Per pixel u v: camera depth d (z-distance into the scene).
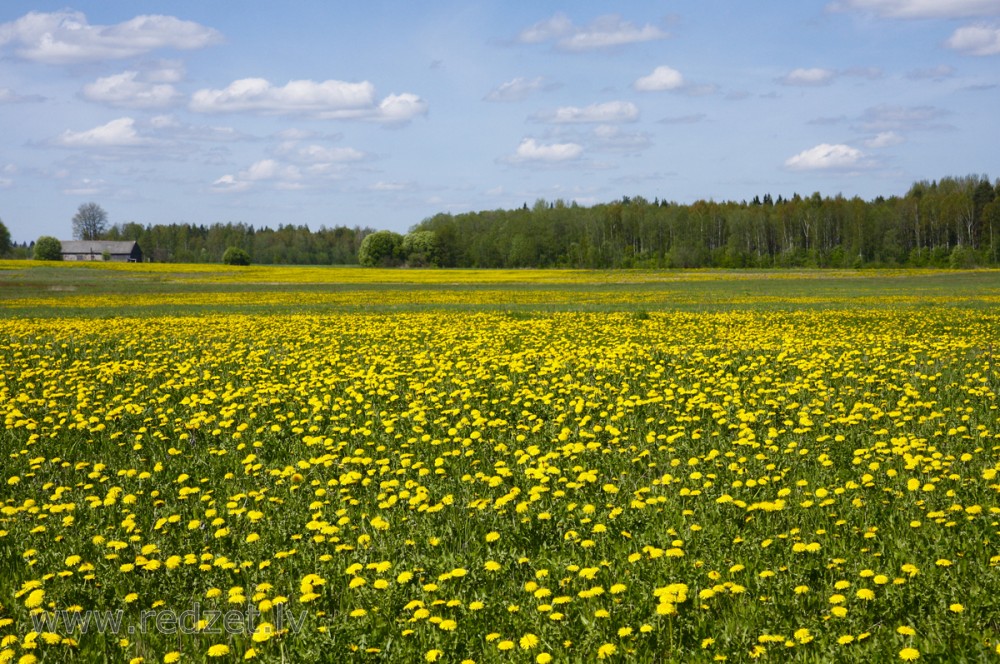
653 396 13.20
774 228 154.62
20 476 10.14
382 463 10.15
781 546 7.16
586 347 21.19
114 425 12.54
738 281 81.94
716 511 8.05
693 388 13.97
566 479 9.10
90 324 29.97
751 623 5.85
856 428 11.07
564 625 5.84
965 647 5.35
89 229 185.88
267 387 15.02
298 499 9.11
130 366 18.62
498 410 13.08
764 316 31.56
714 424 11.66
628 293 57.97
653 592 6.32
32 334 26.50
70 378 16.78
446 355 19.61
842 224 147.62
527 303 46.69
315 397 14.00
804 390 13.85
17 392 15.60
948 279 82.69
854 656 5.28
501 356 18.80
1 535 7.93
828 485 8.80
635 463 9.97
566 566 6.90
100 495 9.46
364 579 6.66
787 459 9.81
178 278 84.44
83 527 8.38
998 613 5.64
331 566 7.16
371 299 52.28
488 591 6.63
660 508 8.27
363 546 7.47
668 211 161.88
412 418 12.47
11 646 5.84
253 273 95.75
